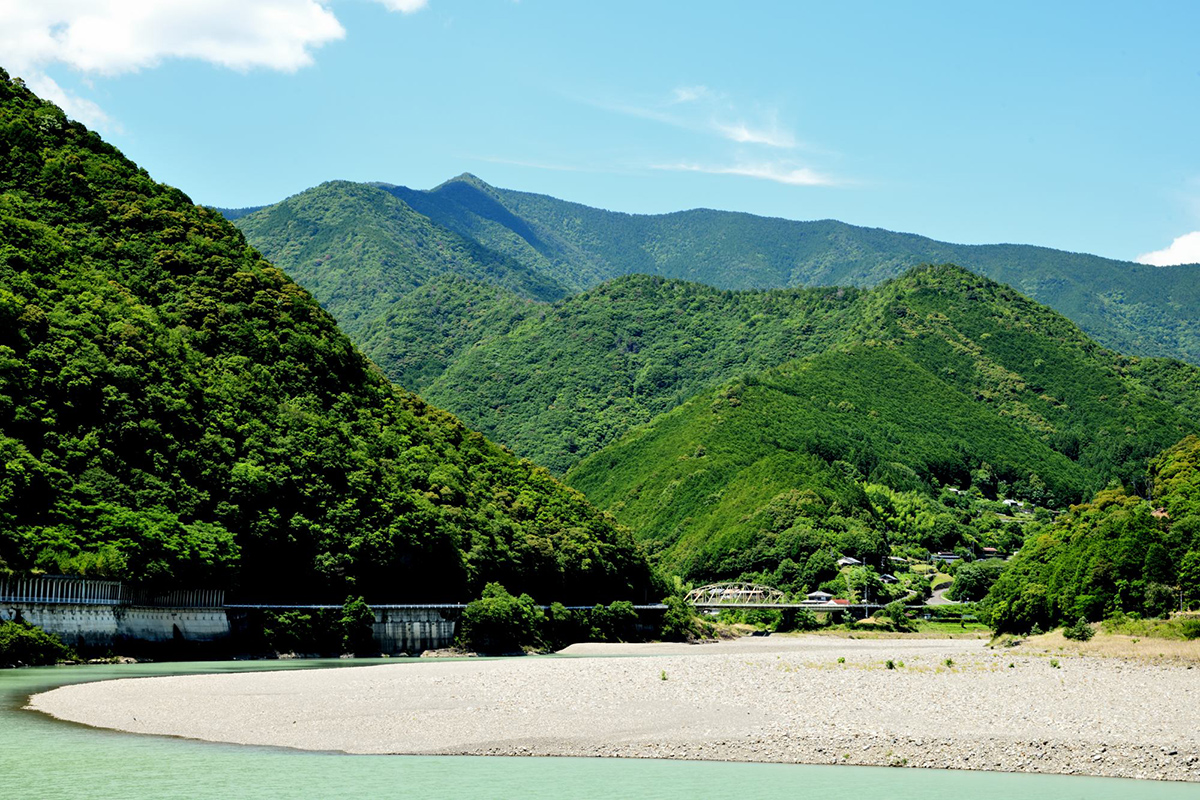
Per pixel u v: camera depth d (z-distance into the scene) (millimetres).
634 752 67875
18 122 195250
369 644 158000
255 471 154250
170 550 132875
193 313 183250
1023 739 69250
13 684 94188
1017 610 166125
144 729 72875
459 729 73938
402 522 173250
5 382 132625
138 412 145125
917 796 57125
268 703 84062
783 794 57469
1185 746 67875
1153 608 145375
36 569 117375
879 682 94125
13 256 158875
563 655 179125
